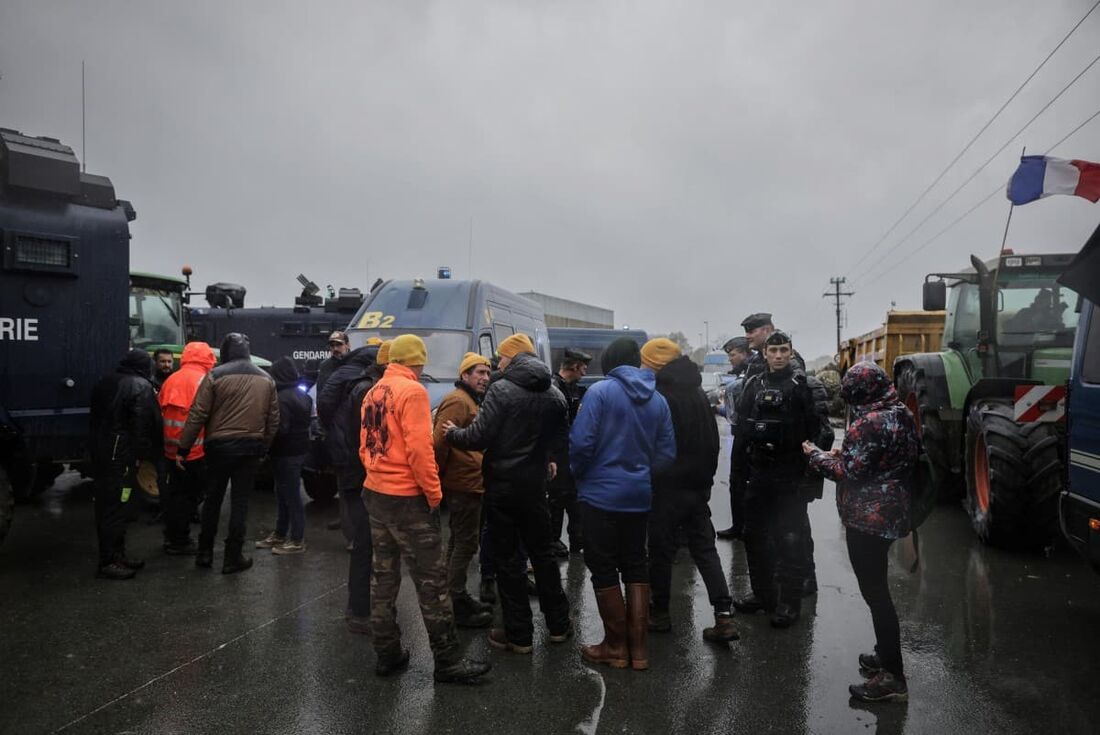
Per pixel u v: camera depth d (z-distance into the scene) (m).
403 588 5.27
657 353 4.37
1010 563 5.90
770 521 4.67
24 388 5.85
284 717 3.37
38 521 7.16
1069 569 5.72
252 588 5.19
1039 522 5.81
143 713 3.39
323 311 13.40
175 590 5.12
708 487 4.41
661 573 4.46
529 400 4.01
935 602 4.96
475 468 4.55
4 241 5.71
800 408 4.51
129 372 5.45
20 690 3.60
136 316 9.13
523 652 4.14
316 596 5.03
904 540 3.80
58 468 8.54
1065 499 4.56
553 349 17.83
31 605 4.80
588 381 17.03
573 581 5.54
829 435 4.91
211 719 3.34
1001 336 7.39
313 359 13.30
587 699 3.59
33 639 4.24
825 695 3.64
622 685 3.75
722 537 6.87
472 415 4.55
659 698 3.60
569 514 6.28
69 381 6.08
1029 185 6.13
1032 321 7.36
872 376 3.60
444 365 8.11
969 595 5.10
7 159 5.74
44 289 5.96
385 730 3.27
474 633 4.52
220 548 6.31
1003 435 5.88
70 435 6.08
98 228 6.28
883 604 3.59
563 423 4.21
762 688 3.71
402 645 4.24
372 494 3.79
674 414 4.30
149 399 5.47
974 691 3.67
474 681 3.73
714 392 24.03
